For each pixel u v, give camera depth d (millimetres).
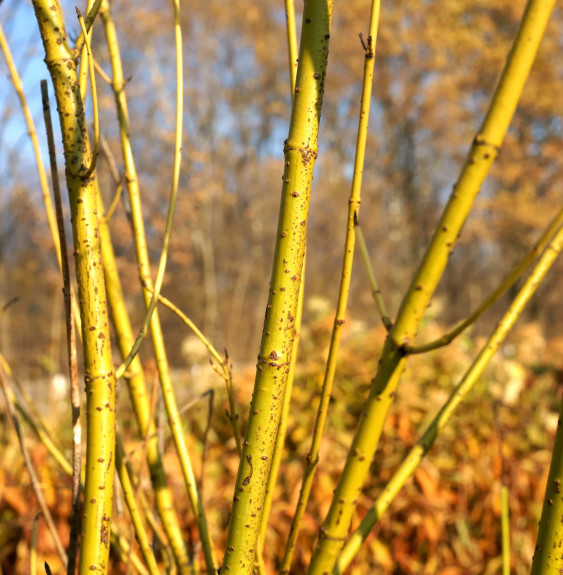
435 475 2732
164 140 13930
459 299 23125
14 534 2404
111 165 1252
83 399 3002
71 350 877
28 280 7551
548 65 15047
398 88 17859
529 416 3154
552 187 16797
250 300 18828
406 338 883
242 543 805
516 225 16203
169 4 14867
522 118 15875
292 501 2559
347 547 947
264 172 20688
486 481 2773
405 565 2545
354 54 17719
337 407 3002
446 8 16516
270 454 810
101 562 772
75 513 866
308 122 807
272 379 805
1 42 1115
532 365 3607
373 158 20328
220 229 19188
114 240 7828
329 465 2697
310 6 816
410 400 2959
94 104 763
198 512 1076
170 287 14461
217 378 3238
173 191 979
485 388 3236
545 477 2805
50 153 859
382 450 2811
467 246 22625
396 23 17156
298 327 1045
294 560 2475
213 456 2799
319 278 19984
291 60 1022
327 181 21859
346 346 3377
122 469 1047
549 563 796
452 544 2738
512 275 777
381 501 958
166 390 1093
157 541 1220
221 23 18594
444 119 18000
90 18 823
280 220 810
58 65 786
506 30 16906
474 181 813
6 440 2695
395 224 19594
